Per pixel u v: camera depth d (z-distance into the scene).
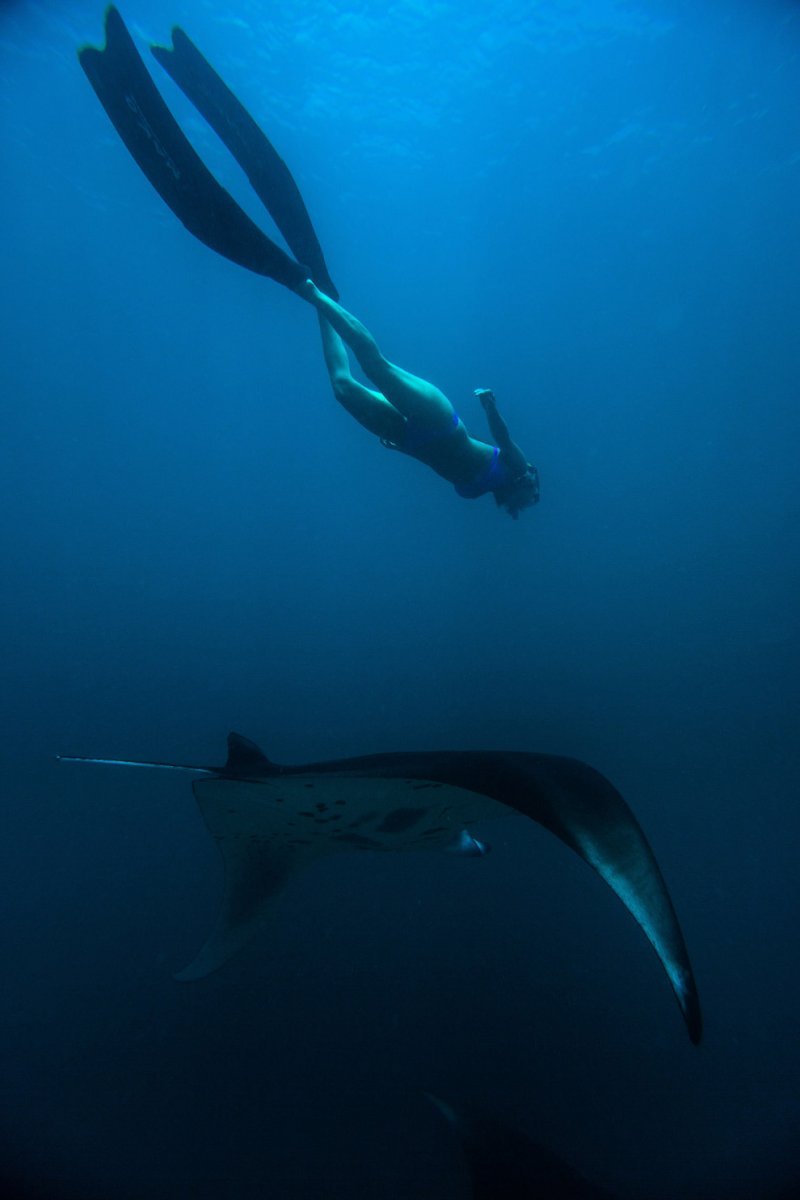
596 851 1.54
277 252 3.45
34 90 13.75
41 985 6.04
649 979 5.93
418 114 14.38
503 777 1.95
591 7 11.88
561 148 15.66
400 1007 5.62
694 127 15.35
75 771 13.66
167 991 5.92
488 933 6.87
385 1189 3.84
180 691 22.97
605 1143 4.22
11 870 8.75
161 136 3.14
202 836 10.05
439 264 21.31
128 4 11.44
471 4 11.72
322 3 11.50
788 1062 4.87
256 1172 4.02
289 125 14.44
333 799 2.58
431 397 3.97
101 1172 4.05
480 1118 2.69
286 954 6.54
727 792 10.41
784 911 6.82
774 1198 3.77
